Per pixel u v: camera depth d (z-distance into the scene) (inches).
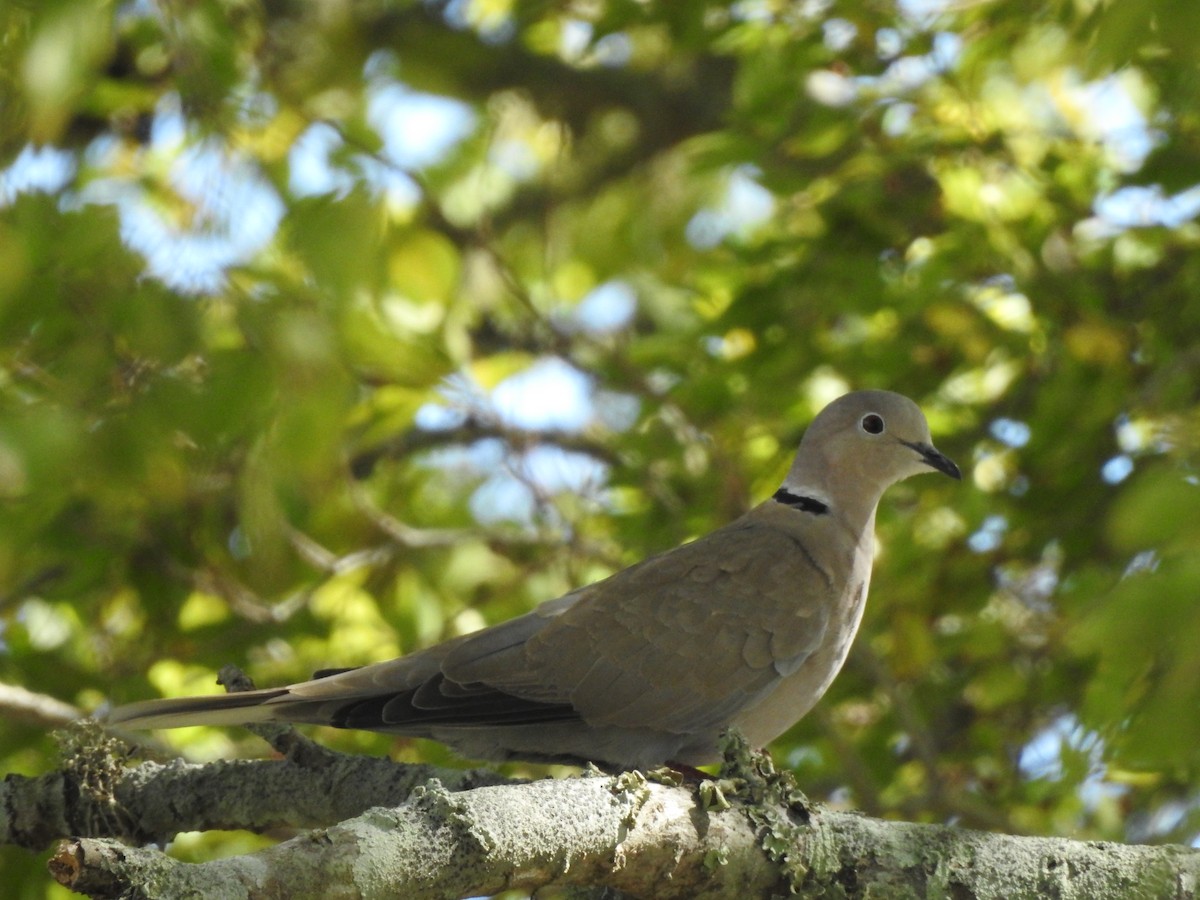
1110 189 459.2
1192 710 205.8
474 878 218.1
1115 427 468.4
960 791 452.1
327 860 202.1
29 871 377.7
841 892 255.4
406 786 288.7
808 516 374.3
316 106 470.6
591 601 341.4
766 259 497.7
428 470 526.9
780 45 463.2
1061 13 381.7
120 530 420.5
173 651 444.8
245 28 387.2
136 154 442.0
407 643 460.1
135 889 184.2
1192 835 255.8
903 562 452.1
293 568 474.9
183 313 270.5
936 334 476.1
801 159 470.3
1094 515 459.5
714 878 250.5
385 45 605.0
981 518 448.8
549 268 603.8
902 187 467.8
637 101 666.2
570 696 329.1
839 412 386.3
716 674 338.3
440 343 391.5
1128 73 439.8
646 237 630.5
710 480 485.1
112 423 267.3
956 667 510.6
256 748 424.2
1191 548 214.1
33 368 274.2
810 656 353.4
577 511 505.0
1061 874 260.7
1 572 315.3
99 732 303.6
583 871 236.1
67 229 276.2
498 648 332.2
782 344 488.7
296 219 287.3
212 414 268.2
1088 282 455.2
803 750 488.4
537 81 655.1
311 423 267.3
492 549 497.7
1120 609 211.2
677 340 506.6
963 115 453.1
